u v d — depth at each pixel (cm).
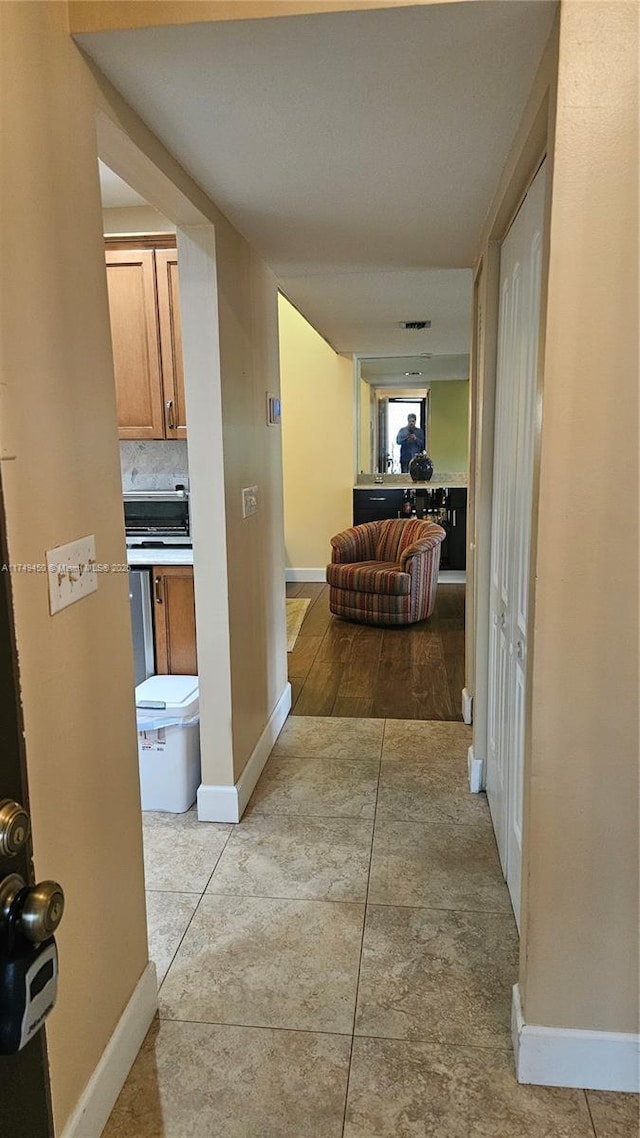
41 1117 93
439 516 691
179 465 360
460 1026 176
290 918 215
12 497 115
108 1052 154
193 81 153
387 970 194
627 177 130
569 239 133
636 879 152
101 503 150
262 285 306
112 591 155
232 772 267
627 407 137
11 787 89
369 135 180
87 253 143
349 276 339
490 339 259
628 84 128
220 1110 155
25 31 119
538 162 173
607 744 148
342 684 421
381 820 269
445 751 328
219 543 251
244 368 276
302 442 698
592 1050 158
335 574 570
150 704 269
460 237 274
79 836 141
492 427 266
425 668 450
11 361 114
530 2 128
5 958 79
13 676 90
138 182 192
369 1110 154
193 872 238
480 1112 154
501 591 242
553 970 157
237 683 270
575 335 136
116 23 134
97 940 150
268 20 132
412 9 130
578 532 142
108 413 153
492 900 222
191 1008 182
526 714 158
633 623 144
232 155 192
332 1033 174
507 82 155
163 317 305
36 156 123
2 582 88
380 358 708
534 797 152
